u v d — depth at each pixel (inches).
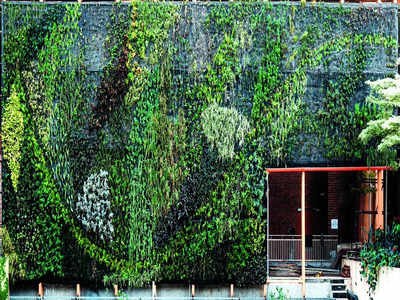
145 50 782.5
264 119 778.8
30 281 783.7
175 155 775.1
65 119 778.8
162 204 773.3
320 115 785.6
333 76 788.6
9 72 782.5
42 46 782.5
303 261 772.6
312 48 788.6
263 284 773.3
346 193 949.8
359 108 790.5
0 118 788.0
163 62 780.0
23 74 780.6
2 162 781.9
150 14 783.7
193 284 773.9
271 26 784.9
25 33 782.5
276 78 781.9
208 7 786.2
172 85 778.8
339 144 788.0
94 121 776.9
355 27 793.6
